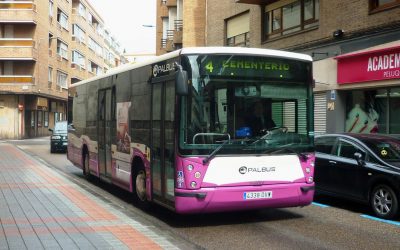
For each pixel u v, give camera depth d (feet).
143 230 23.24
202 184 23.67
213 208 23.91
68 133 52.42
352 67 51.19
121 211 28.30
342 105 54.24
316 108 57.77
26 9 136.56
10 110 140.87
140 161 30.30
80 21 198.90
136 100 30.73
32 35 139.95
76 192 35.58
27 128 146.20
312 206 31.99
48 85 153.79
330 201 34.01
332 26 55.26
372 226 25.80
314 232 24.32
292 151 25.53
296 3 63.36
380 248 21.26
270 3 69.36
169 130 25.32
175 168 24.14
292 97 25.99
